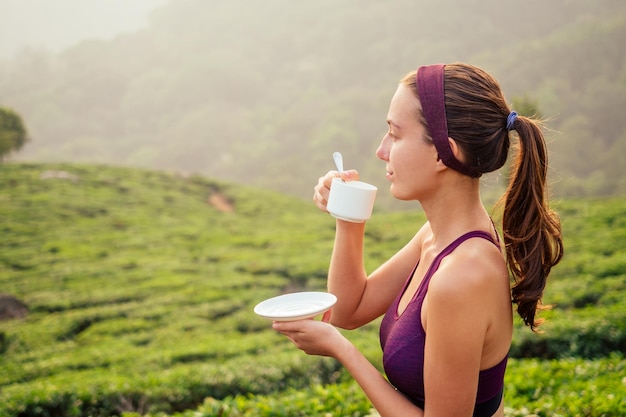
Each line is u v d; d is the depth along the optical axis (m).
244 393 7.16
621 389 3.32
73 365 9.51
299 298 1.74
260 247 21.55
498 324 1.47
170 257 19.84
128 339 11.40
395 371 1.56
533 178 1.50
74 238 22.09
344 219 1.80
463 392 1.41
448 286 1.39
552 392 3.90
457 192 1.52
